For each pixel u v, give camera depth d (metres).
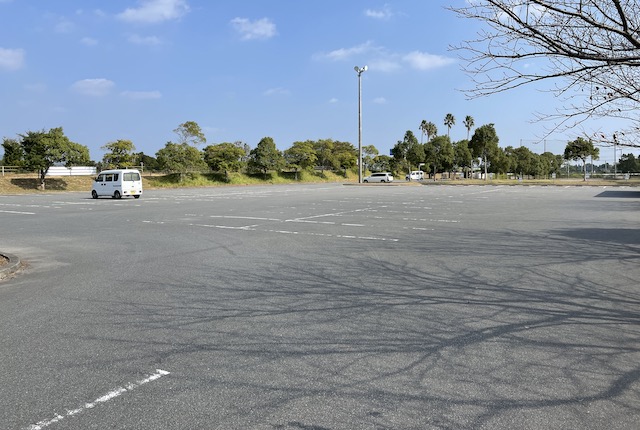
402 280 6.93
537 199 26.73
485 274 7.29
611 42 3.62
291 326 4.89
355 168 86.88
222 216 17.70
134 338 4.59
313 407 3.19
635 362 3.92
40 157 40.25
